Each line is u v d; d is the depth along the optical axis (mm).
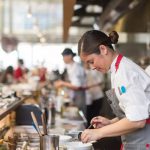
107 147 2742
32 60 17812
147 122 2014
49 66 17078
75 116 3945
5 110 2369
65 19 5289
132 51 5656
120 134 1887
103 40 1971
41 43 17500
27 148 2174
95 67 2025
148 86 1917
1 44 9484
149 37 4727
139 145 2078
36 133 2564
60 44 17750
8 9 16500
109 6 4629
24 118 3174
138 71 1947
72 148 2051
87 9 6785
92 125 2352
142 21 4922
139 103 1846
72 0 3652
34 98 4906
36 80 6535
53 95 5785
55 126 3215
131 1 3895
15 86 5262
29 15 10797
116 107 2199
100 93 6188
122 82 1902
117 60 1982
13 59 11883
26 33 17875
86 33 1997
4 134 2375
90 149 2105
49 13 16719
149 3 4469
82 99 5738
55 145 1866
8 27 17109
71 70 5789
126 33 5887
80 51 2014
